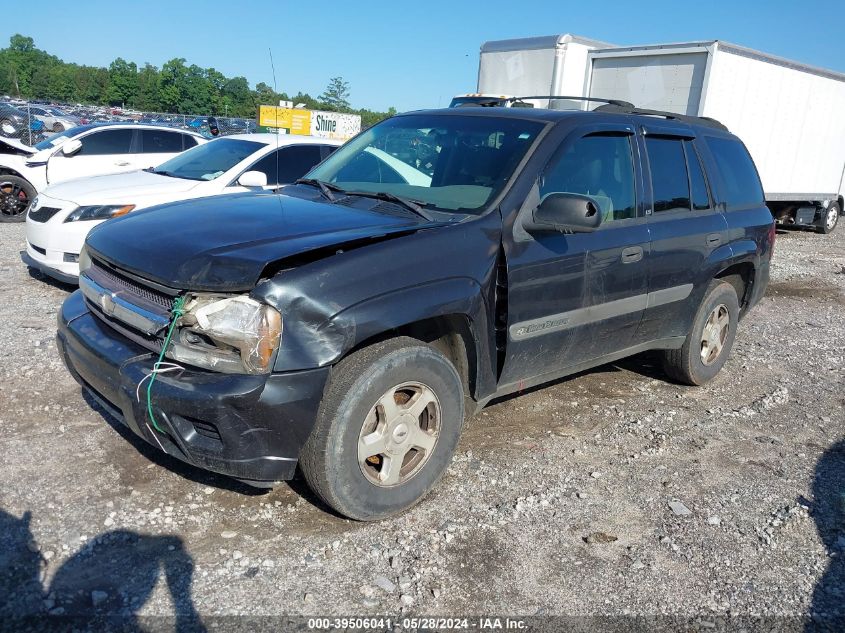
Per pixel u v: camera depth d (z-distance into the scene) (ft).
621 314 14.23
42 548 9.65
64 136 39.42
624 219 14.12
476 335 11.39
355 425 10.00
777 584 10.19
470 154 13.26
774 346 22.85
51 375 15.47
